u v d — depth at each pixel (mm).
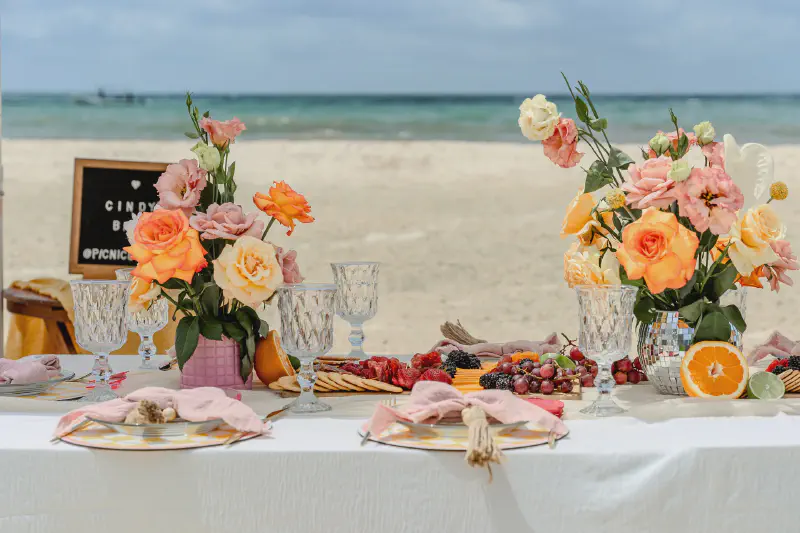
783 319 8938
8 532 1273
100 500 1271
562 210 13523
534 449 1276
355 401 1614
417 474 1265
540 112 1675
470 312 9500
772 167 1611
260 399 1666
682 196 1517
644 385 1788
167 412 1337
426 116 23844
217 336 1704
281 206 1700
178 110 24188
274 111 25156
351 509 1271
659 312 1657
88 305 1588
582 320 1504
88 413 1346
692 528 1268
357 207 13758
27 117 23172
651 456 1268
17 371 1680
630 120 24469
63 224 13344
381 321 9125
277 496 1271
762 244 1559
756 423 1432
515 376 1712
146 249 1552
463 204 13906
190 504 1271
